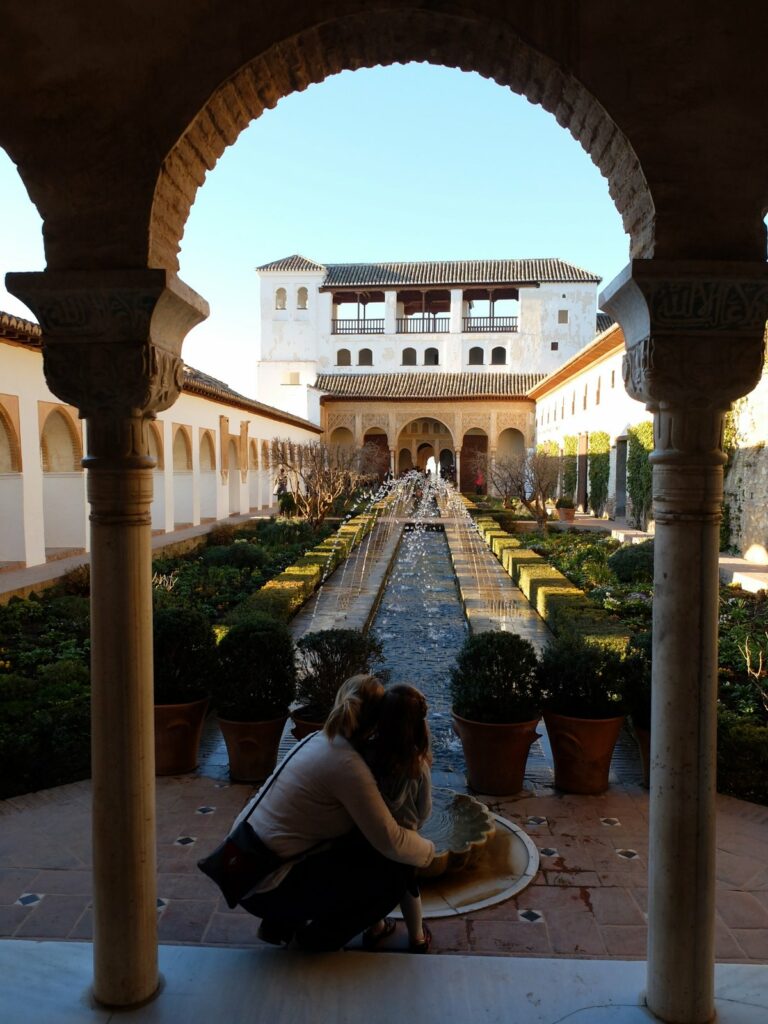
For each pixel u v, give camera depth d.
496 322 41.75
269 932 2.76
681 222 2.35
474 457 42.41
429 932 3.08
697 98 2.33
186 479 21.59
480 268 42.91
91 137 2.38
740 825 4.12
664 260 2.32
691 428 2.40
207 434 22.53
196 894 3.39
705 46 2.32
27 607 9.89
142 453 2.50
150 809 2.53
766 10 2.30
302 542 18.86
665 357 2.38
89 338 2.41
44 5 2.36
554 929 3.14
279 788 2.71
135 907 2.48
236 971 2.65
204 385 20.59
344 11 2.36
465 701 4.57
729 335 2.37
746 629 8.82
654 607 2.52
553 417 34.81
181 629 4.82
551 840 3.95
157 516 18.52
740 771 4.54
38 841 3.87
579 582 12.77
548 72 2.48
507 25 2.36
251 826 2.71
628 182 2.52
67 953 2.79
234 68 2.36
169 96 2.36
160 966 2.68
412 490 37.38
